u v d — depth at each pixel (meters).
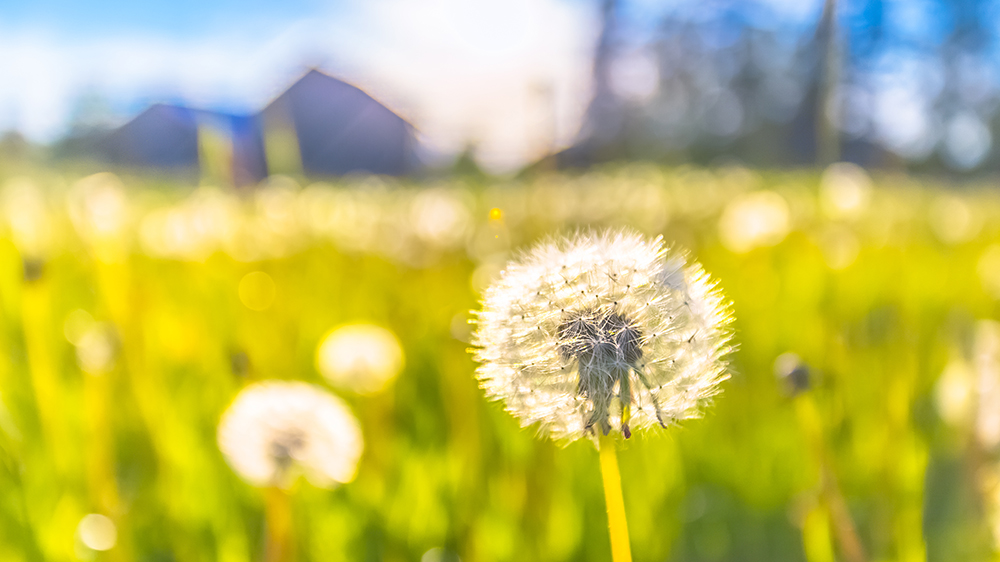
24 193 0.79
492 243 0.67
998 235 0.87
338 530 0.34
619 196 1.22
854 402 0.41
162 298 0.54
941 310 0.53
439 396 0.42
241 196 0.90
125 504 0.36
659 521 0.35
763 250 0.66
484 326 0.24
